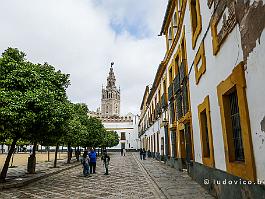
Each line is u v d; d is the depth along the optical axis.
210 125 8.65
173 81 17.45
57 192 11.05
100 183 13.72
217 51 7.52
